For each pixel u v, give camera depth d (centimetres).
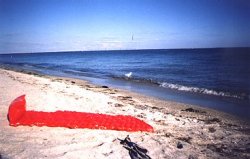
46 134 656
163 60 7006
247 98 1538
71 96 1292
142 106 1229
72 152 545
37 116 759
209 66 3994
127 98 1492
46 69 4506
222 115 1134
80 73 3581
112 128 734
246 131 875
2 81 1711
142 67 4516
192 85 2125
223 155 629
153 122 894
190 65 4475
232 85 2031
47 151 544
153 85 2220
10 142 582
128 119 803
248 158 619
